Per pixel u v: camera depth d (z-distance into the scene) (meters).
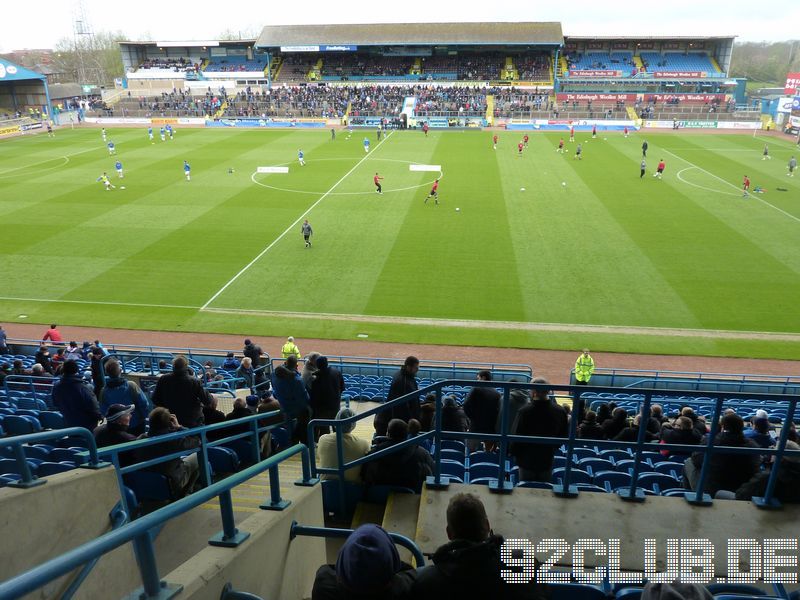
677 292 29.39
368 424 16.41
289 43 99.50
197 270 32.34
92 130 85.81
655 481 8.86
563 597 4.58
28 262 33.41
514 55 101.69
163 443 7.72
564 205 43.72
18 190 48.56
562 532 5.91
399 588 3.26
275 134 79.88
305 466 5.41
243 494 8.60
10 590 1.99
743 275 31.20
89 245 35.88
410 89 95.25
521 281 30.69
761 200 45.19
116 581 4.92
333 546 6.54
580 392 6.39
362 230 38.25
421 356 24.23
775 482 6.27
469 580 3.26
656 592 3.09
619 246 35.25
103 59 165.12
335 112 89.81
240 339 25.70
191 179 52.44
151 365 21.59
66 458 9.88
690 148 68.62
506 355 24.28
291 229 38.50
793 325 26.38
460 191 47.69
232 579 3.58
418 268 32.31
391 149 67.44
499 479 6.64
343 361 23.59
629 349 24.62
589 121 84.62
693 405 20.14
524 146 69.38
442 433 6.82
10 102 97.38
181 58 107.88
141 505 7.98
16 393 16.62
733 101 90.44
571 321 26.84
